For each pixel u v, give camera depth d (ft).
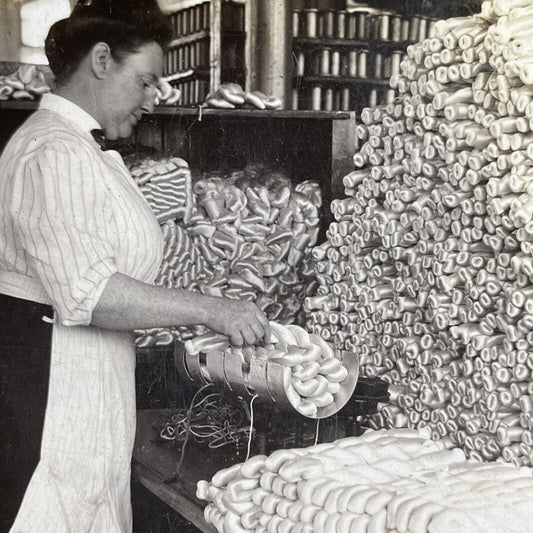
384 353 8.41
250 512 5.58
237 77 14.07
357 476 5.34
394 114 7.98
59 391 6.26
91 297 5.84
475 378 7.03
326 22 13.58
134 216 6.31
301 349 6.48
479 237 6.98
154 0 6.41
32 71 10.66
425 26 12.81
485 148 6.84
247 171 11.96
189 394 9.18
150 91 6.65
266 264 11.53
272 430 7.28
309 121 11.35
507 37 6.29
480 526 4.58
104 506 6.54
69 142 6.08
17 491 6.20
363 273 8.67
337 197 11.03
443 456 5.86
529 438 6.57
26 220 5.89
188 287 11.25
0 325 6.20
